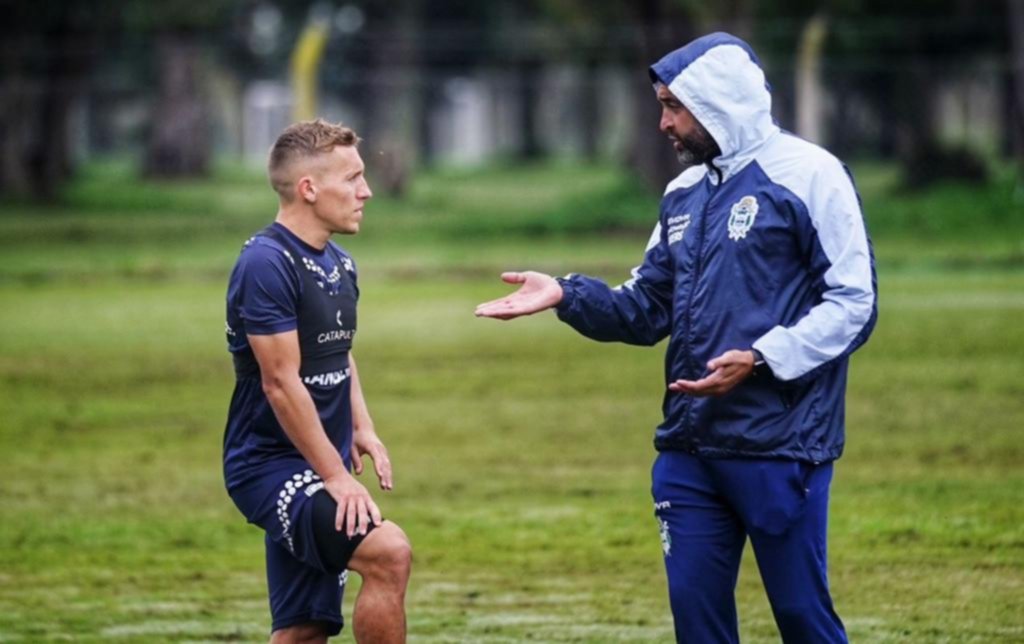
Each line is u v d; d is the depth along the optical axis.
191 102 184.12
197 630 25.19
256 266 19.34
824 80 146.62
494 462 38.25
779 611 19.31
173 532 32.03
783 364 18.66
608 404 45.97
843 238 18.89
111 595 27.31
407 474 37.00
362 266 83.75
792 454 18.95
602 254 87.56
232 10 182.25
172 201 137.88
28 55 135.00
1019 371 49.09
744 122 19.14
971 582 27.11
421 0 195.88
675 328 19.67
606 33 143.25
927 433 40.41
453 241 98.75
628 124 169.88
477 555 29.69
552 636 24.56
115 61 199.62
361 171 20.03
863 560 28.61
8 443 41.50
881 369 50.00
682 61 19.25
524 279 20.59
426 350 56.69
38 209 130.50
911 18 134.62
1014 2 111.19
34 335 61.59
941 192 116.25
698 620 19.62
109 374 52.59
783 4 129.38
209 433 42.78
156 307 70.00
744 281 19.12
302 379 19.72
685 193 20.11
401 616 19.09
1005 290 68.44
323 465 19.27
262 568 29.19
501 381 50.12
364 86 179.50
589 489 35.25
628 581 27.80
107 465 38.75
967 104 155.00
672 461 19.84
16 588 27.83
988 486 34.47
